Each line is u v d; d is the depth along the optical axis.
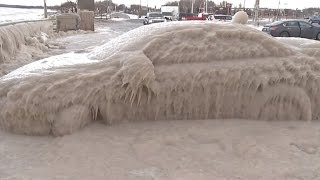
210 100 4.24
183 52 4.25
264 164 3.33
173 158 3.40
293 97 4.38
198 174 3.11
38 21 18.06
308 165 3.36
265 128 4.14
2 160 3.31
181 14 42.16
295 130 4.14
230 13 56.03
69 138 3.72
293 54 4.53
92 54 4.75
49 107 3.82
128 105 4.11
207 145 3.67
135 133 3.90
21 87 3.88
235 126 4.13
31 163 3.26
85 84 3.95
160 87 4.10
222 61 4.30
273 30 21.23
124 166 3.23
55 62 4.46
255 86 4.27
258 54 4.42
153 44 4.26
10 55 9.57
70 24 25.25
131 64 4.00
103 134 3.85
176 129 4.00
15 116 3.87
